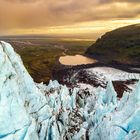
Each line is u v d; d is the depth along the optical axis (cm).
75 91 6400
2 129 2914
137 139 2939
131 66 18388
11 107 3047
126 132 3291
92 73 13450
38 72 16325
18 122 3080
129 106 3566
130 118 3303
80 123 4909
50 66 18788
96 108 4959
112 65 18138
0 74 3056
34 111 3772
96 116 4556
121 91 9775
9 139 2931
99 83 11375
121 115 3603
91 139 4088
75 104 5778
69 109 5328
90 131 4338
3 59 3150
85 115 5131
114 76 12938
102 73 13600
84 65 17388
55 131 4038
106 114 4041
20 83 3475
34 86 3903
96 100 5806
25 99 3559
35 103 3809
